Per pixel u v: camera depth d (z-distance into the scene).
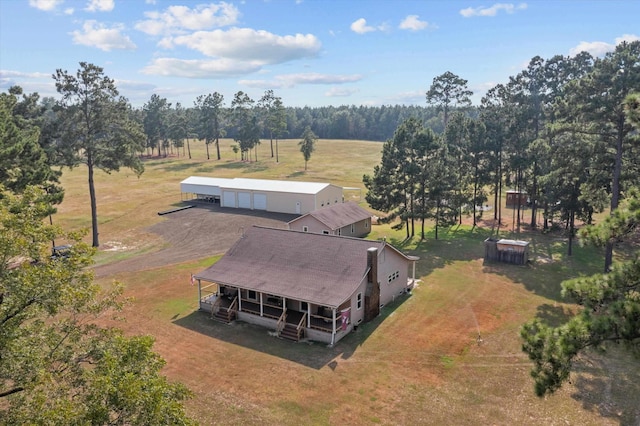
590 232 14.08
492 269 35.72
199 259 38.91
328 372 20.36
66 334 12.97
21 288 11.65
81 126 42.41
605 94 31.12
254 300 27.67
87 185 82.06
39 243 12.34
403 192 45.19
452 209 44.31
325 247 27.72
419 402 18.00
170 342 23.48
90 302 13.17
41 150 33.22
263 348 22.83
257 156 128.12
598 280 13.58
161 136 137.12
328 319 23.77
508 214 59.16
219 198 66.38
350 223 45.50
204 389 19.02
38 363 11.21
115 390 10.12
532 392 18.58
